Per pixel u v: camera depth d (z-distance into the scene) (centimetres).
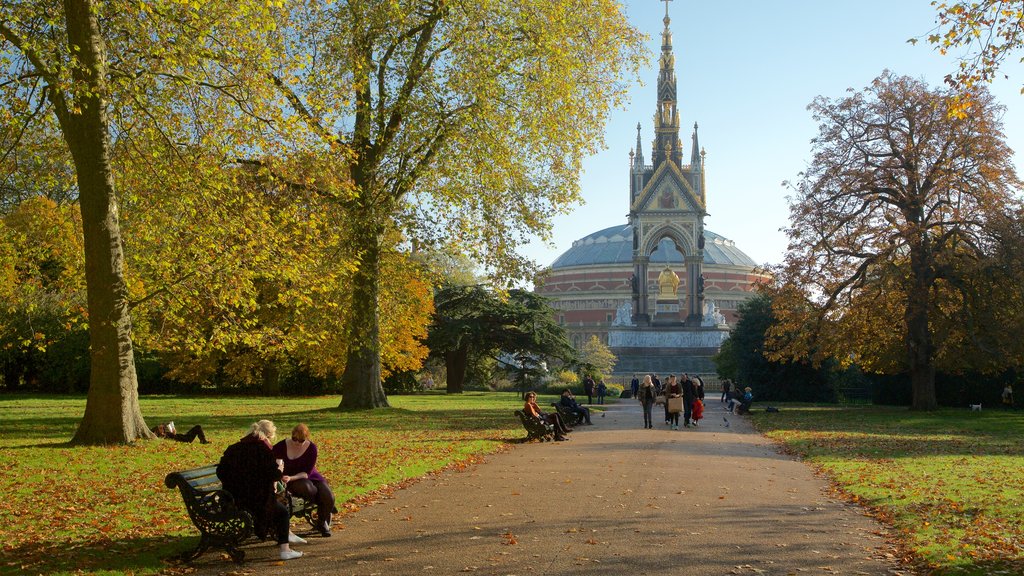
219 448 2048
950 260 4106
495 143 3222
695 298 11481
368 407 3647
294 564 966
